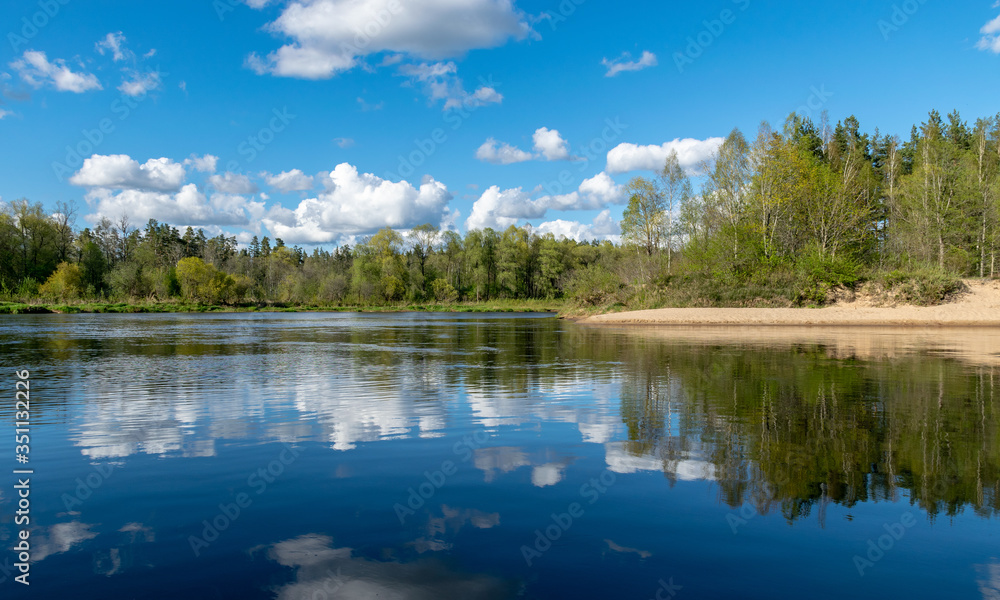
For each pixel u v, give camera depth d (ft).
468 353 60.18
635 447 20.93
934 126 215.31
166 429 24.36
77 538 13.23
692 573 11.43
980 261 157.38
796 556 12.19
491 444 21.59
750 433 22.91
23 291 207.72
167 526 13.96
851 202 146.51
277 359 54.60
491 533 13.42
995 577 11.26
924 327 103.24
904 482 16.85
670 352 58.65
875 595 10.57
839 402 29.43
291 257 402.31
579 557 12.17
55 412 28.04
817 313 118.93
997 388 33.73
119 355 58.49
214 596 10.58
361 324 134.00
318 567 11.76
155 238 337.31
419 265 304.30
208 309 221.05
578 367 46.32
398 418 26.53
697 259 157.99
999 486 16.39
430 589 10.75
